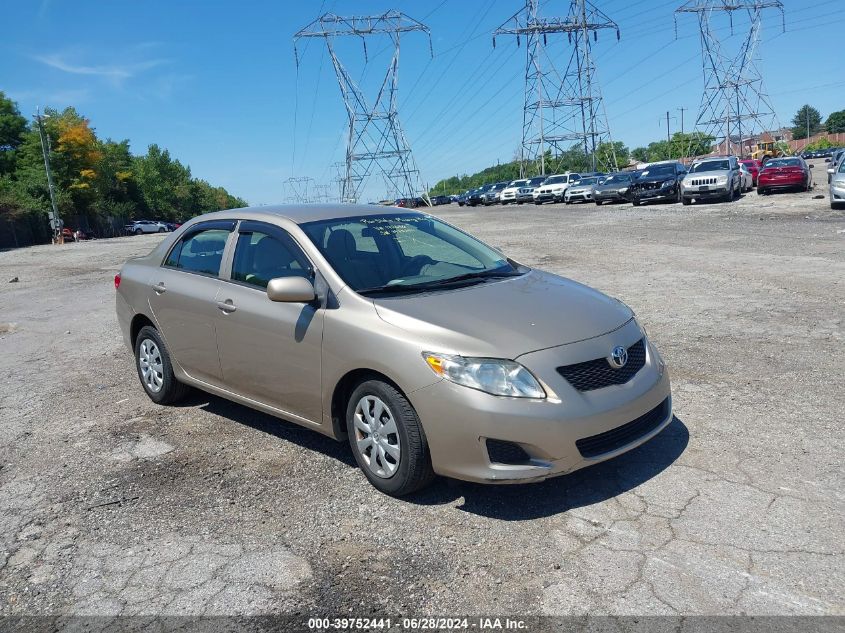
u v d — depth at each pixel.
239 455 4.83
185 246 5.71
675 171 29.38
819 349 6.25
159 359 5.93
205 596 3.21
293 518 3.88
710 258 12.32
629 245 15.38
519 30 60.97
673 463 4.16
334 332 4.16
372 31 56.84
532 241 18.16
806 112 155.38
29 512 4.17
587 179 37.28
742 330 7.11
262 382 4.77
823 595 2.88
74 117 67.69
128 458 4.91
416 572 3.28
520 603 2.99
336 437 4.36
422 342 3.77
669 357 6.34
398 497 4.04
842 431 4.45
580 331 3.90
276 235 4.88
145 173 92.88
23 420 5.92
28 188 59.16
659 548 3.30
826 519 3.44
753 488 3.79
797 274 10.02
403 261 4.78
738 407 4.98
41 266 22.72
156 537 3.77
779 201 23.62
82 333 9.81
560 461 3.59
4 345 9.38
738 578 3.03
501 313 4.00
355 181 60.28
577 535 3.48
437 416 3.68
